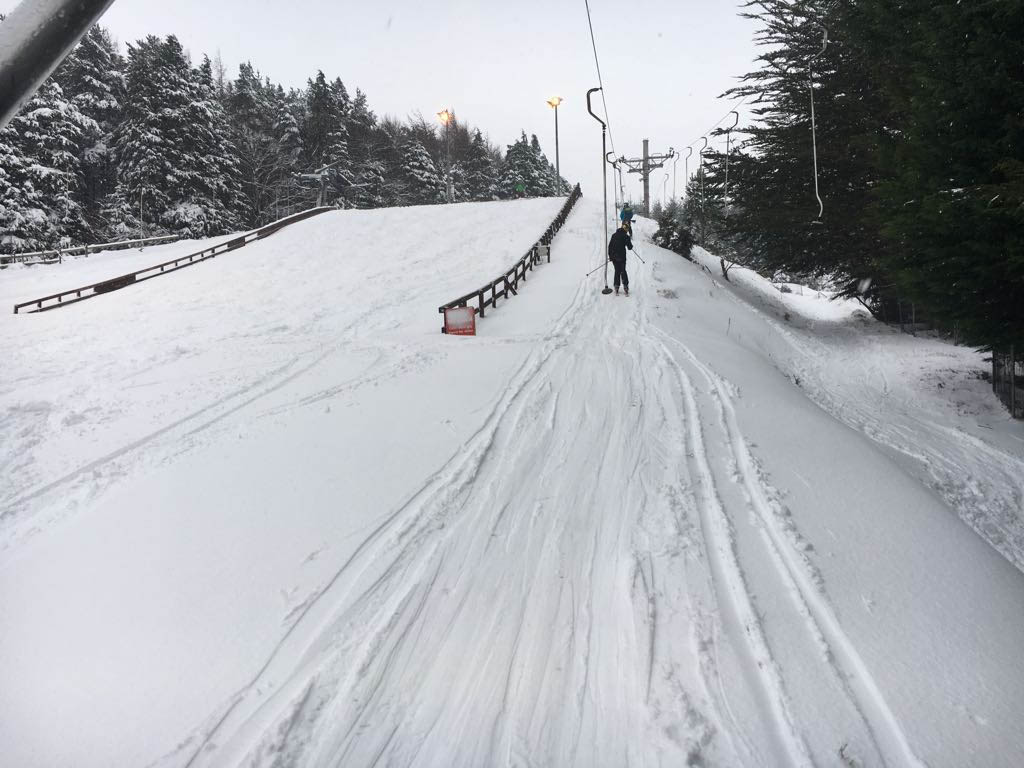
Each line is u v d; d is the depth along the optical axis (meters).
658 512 5.13
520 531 4.93
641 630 3.83
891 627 3.84
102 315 16.52
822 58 15.26
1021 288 7.80
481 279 19.31
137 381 9.63
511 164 80.94
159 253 29.91
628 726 3.22
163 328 14.38
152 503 5.49
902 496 5.52
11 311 18.94
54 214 35.47
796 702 3.31
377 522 5.09
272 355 11.08
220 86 60.38
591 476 5.80
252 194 52.16
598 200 41.38
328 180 54.84
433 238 26.98
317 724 3.30
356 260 23.45
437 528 5.00
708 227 30.47
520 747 3.14
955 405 10.27
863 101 14.55
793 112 16.86
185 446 6.80
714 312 15.08
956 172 8.13
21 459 6.64
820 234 16.22
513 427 7.00
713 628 3.82
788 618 3.90
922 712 3.25
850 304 22.25
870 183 14.36
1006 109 7.73
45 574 4.53
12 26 1.11
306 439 6.80
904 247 9.30
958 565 4.52
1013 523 6.58
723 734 3.14
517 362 9.70
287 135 54.69
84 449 6.87
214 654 3.76
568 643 3.77
